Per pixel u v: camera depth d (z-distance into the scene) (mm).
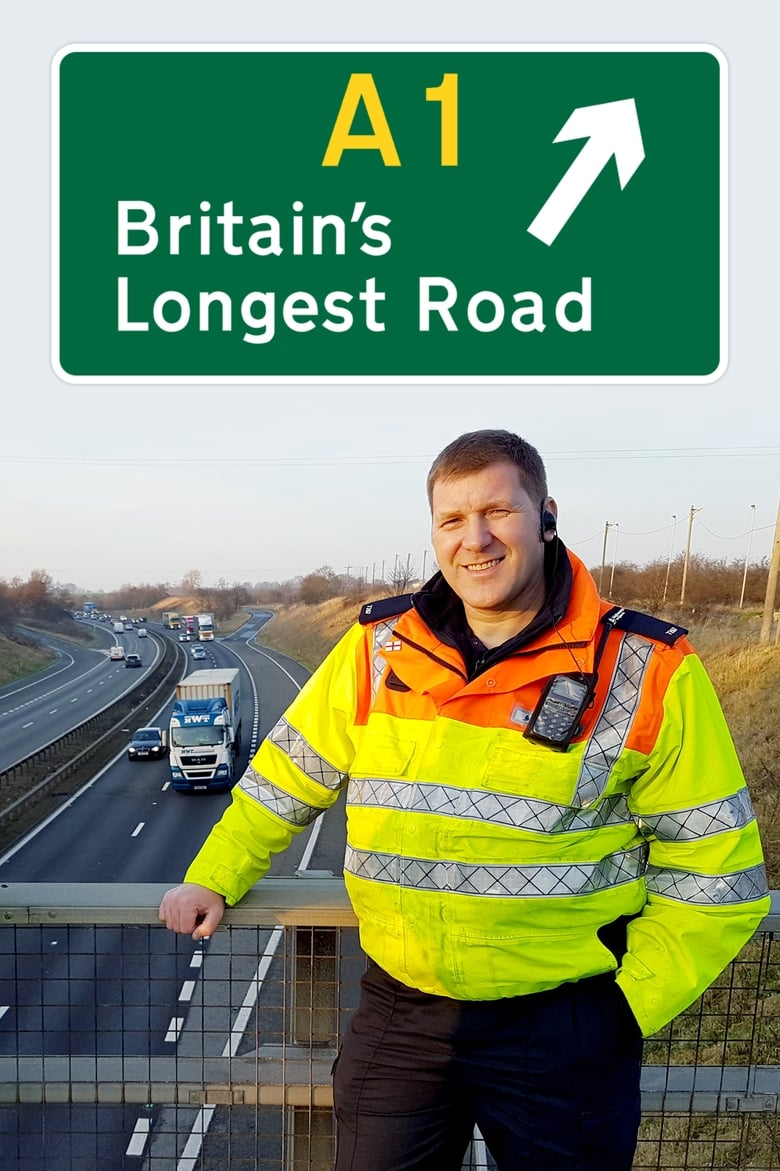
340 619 72125
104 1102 2326
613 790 1802
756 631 26906
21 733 34000
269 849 2121
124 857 16797
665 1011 1785
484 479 1794
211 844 2127
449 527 1854
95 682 53781
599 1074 1829
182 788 21750
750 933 1806
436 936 1840
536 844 1777
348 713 2002
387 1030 1964
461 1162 2066
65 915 2199
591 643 1804
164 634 104562
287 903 2195
